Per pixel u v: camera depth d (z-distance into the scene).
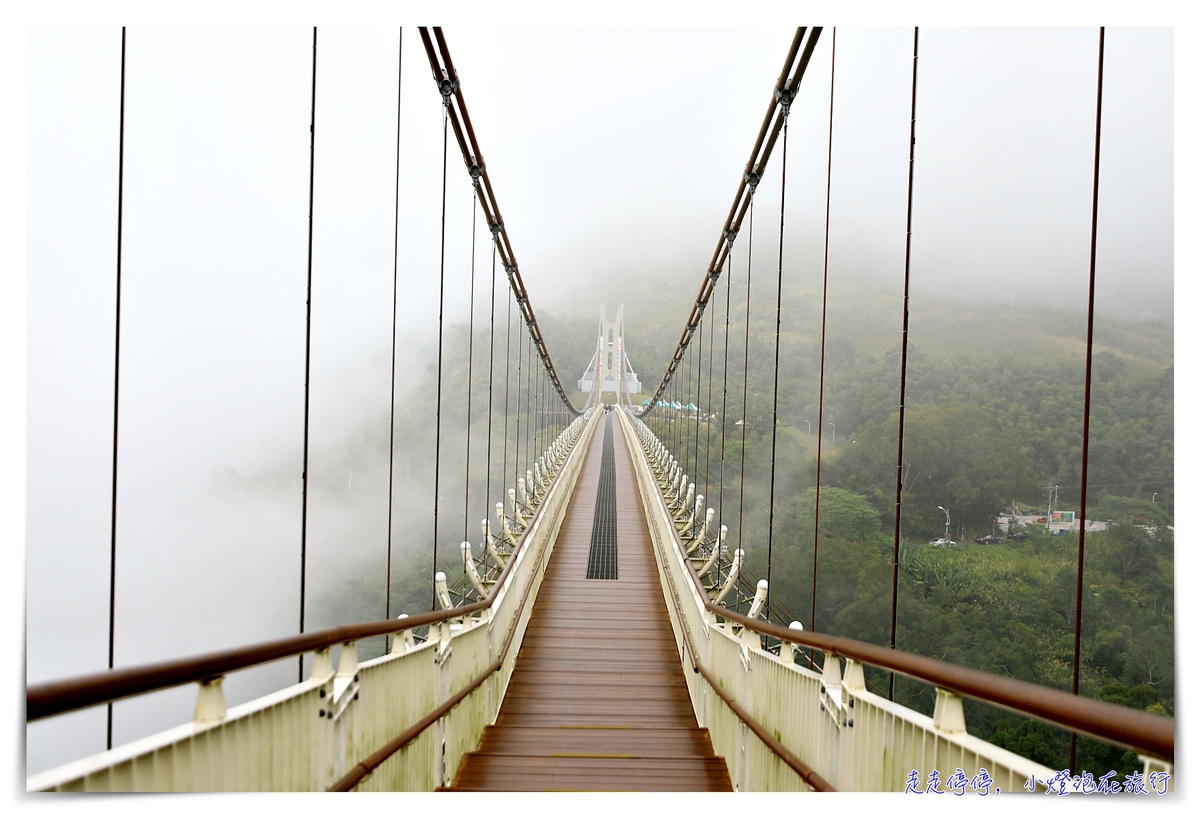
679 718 5.82
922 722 1.82
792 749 2.95
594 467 24.75
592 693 6.36
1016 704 1.38
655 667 7.11
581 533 14.16
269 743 1.92
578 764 4.13
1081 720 1.19
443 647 3.85
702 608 5.92
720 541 10.30
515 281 14.34
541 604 9.44
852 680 2.33
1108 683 13.21
